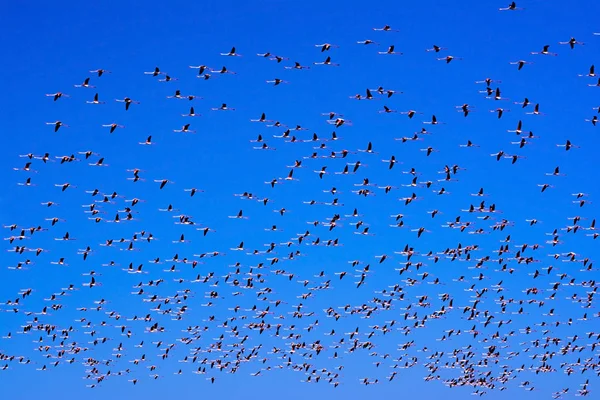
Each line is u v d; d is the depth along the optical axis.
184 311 151.00
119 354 153.00
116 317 149.88
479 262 141.88
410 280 147.75
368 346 153.50
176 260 147.38
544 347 152.25
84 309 148.88
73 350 150.88
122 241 136.62
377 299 152.00
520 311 149.50
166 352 152.75
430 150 124.69
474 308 149.38
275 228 139.62
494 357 153.38
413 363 153.25
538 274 141.88
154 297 148.38
